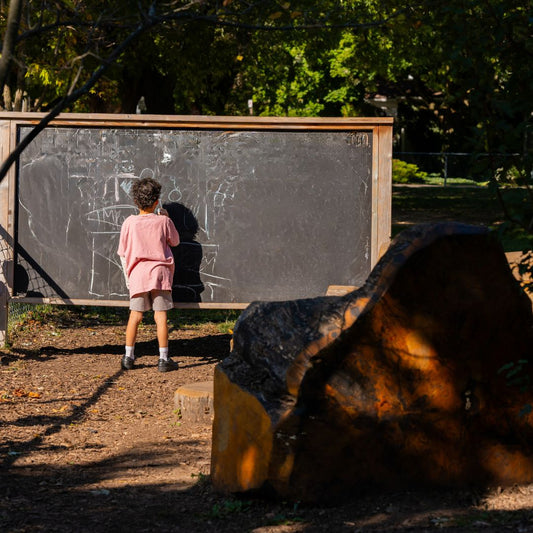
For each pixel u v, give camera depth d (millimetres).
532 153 3748
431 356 3959
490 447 4180
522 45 3967
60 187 8992
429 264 3773
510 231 3797
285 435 3887
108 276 8984
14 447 5617
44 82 12305
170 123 8820
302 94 42031
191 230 8891
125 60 16359
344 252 8797
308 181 8781
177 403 6641
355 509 3971
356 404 3922
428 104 44281
